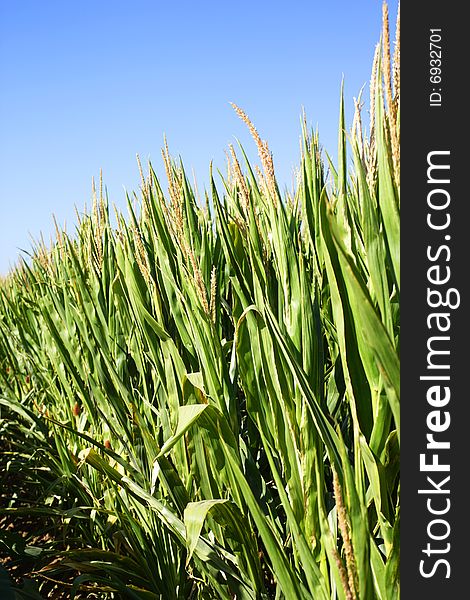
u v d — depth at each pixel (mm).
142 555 2430
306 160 1666
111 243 3062
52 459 3363
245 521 1767
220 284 2359
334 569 1251
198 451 1903
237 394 2357
